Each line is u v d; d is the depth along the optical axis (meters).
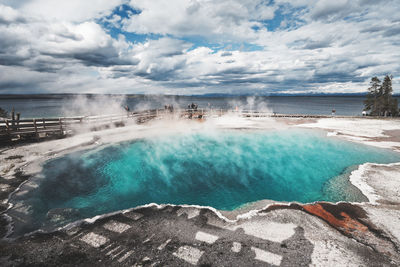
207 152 15.10
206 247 4.78
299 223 5.71
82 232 5.45
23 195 8.01
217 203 8.48
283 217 6.03
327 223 5.72
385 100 48.84
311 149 14.82
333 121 26.44
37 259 4.51
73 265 4.31
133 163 12.88
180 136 18.92
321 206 6.66
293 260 4.33
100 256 4.56
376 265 4.20
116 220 5.98
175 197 9.01
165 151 15.16
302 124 24.42
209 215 6.23
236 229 5.48
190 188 9.92
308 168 11.64
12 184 8.88
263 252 4.58
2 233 5.66
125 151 14.73
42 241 5.13
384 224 5.63
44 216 6.77
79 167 11.59
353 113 70.50
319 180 9.90
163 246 4.84
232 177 11.13
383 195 7.55
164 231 5.44
